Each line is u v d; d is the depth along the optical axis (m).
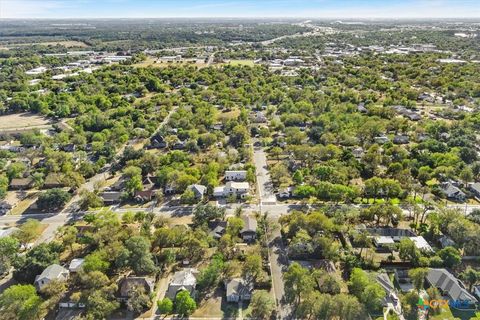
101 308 66.94
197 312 69.69
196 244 84.00
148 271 77.38
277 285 76.06
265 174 130.00
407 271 77.69
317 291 69.56
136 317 68.56
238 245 89.44
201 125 177.00
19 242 88.31
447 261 79.50
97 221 93.00
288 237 90.75
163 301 68.25
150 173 130.38
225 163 133.00
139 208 108.69
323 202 109.62
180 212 106.00
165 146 158.50
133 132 171.75
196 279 75.56
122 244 83.00
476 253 83.25
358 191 109.06
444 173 119.81
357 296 70.38
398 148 137.38
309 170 127.56
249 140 164.25
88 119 183.62
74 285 76.38
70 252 88.00
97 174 133.25
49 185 123.50
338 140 157.50
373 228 92.06
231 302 72.25
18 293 68.25
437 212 96.25
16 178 126.00
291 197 113.44
